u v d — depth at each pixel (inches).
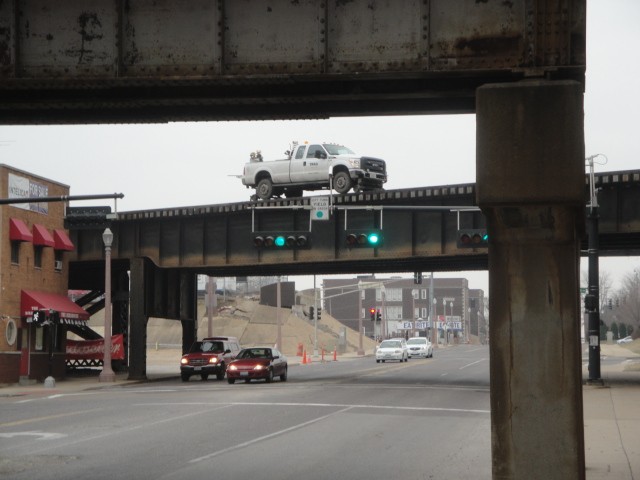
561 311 482.3
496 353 485.4
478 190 492.1
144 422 957.8
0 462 660.7
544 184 486.9
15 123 674.2
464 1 544.1
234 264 1905.8
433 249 1718.8
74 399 1366.9
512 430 478.9
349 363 3036.4
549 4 524.1
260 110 637.3
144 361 1948.8
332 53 558.9
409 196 1722.4
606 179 1520.7
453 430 874.8
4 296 1780.3
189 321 2208.4
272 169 1979.6
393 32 554.3
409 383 1692.9
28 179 1876.2
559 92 492.7
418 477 589.3
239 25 572.1
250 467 633.0
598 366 1530.5
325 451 720.3
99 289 2452.0
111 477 589.3
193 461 663.1
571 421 474.9
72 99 609.6
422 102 616.4
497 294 489.4
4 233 1787.6
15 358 1812.3
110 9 583.5
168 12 577.3
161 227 1984.5
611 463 637.9
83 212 1226.0
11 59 582.9
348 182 1887.3
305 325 5349.4
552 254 486.9
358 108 625.0
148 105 623.2
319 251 1817.2
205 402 1237.1
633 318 7047.2
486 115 497.0
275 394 1389.0
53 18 585.9
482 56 538.9
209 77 566.6
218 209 1902.1
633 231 1528.1
